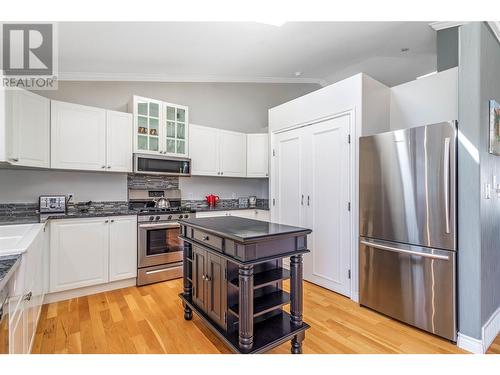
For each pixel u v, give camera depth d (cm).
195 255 222
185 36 272
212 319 197
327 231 307
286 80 468
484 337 191
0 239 206
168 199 404
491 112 208
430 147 208
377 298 245
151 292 294
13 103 232
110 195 352
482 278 191
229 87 468
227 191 475
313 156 326
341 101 291
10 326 126
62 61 303
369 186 251
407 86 293
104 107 357
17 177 293
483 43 198
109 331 212
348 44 332
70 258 269
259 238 162
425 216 210
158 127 356
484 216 198
